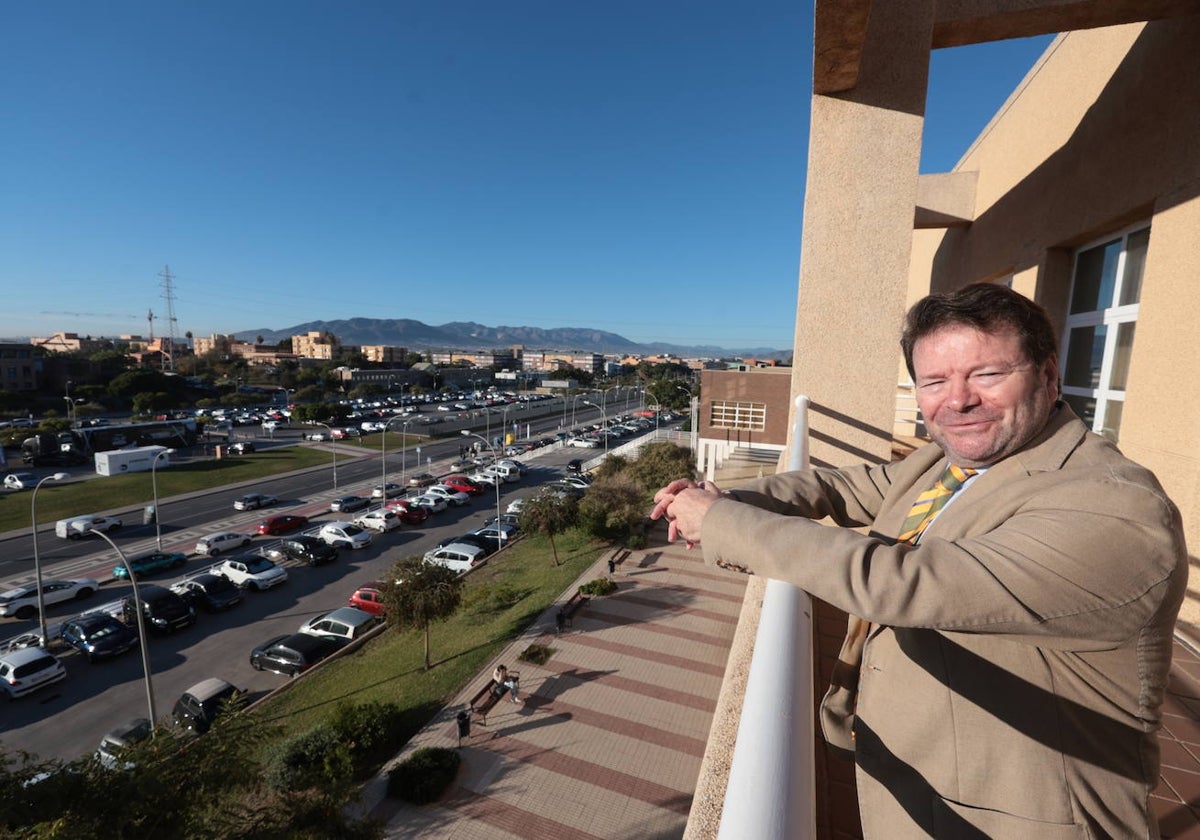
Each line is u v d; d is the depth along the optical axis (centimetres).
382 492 3628
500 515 3356
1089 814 79
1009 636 71
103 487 3897
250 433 6512
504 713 1370
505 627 1828
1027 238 559
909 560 73
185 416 7612
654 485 3441
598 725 1327
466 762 1208
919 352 97
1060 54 493
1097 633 69
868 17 286
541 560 2530
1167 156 340
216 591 2128
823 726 125
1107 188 409
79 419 6656
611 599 2003
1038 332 86
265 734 717
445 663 1639
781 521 89
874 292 366
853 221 367
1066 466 85
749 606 234
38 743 1383
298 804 807
